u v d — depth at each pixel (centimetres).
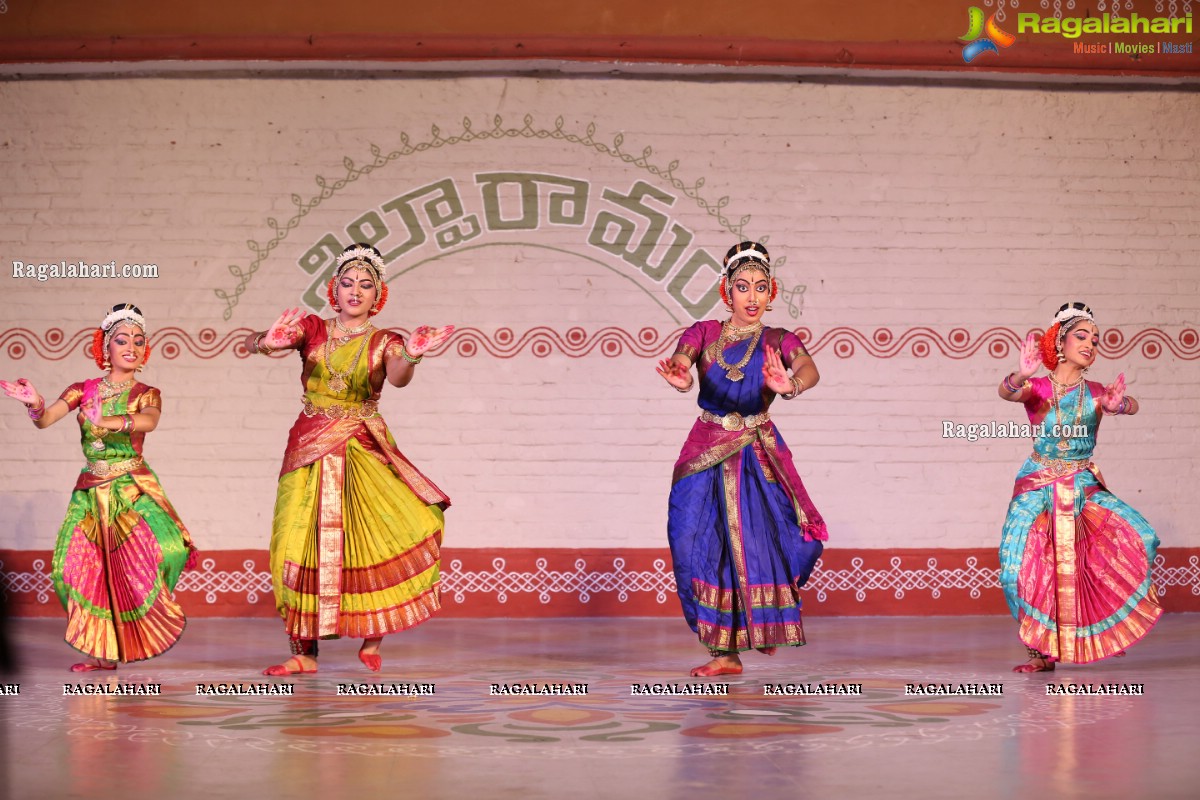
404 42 862
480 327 880
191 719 448
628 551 874
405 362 599
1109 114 905
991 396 890
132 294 879
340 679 568
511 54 863
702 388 613
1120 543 605
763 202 893
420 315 880
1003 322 894
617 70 888
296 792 327
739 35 873
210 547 868
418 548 601
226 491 871
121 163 882
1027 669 593
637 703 490
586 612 870
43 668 609
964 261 895
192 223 882
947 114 899
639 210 888
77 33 861
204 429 873
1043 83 902
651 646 706
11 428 870
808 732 420
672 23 873
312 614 584
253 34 861
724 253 889
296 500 593
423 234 883
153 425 618
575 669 606
